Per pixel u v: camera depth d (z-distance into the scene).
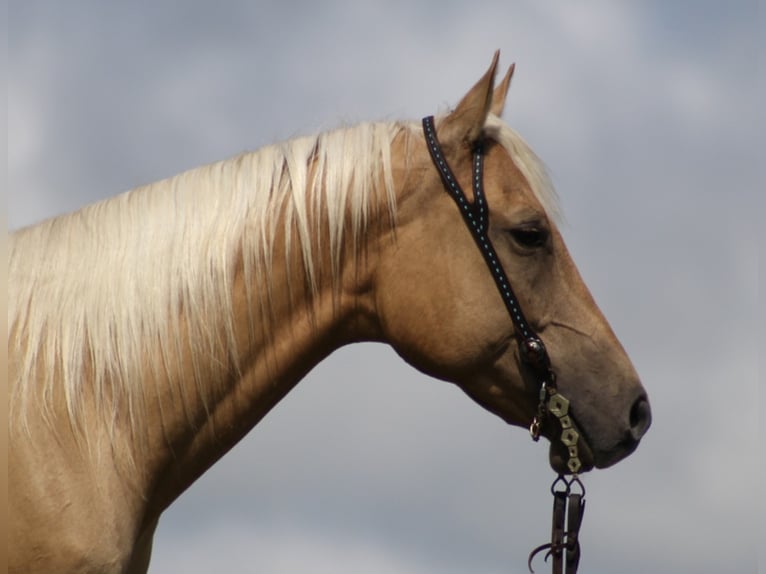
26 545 8.83
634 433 10.31
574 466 10.26
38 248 9.66
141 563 10.29
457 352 10.22
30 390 9.14
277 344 10.13
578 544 10.27
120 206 9.90
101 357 9.41
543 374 10.22
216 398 9.88
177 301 9.70
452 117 10.42
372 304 10.38
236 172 10.17
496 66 10.27
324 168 10.28
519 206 10.19
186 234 9.82
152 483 9.70
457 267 10.18
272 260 10.07
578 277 10.47
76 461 9.12
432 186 10.25
